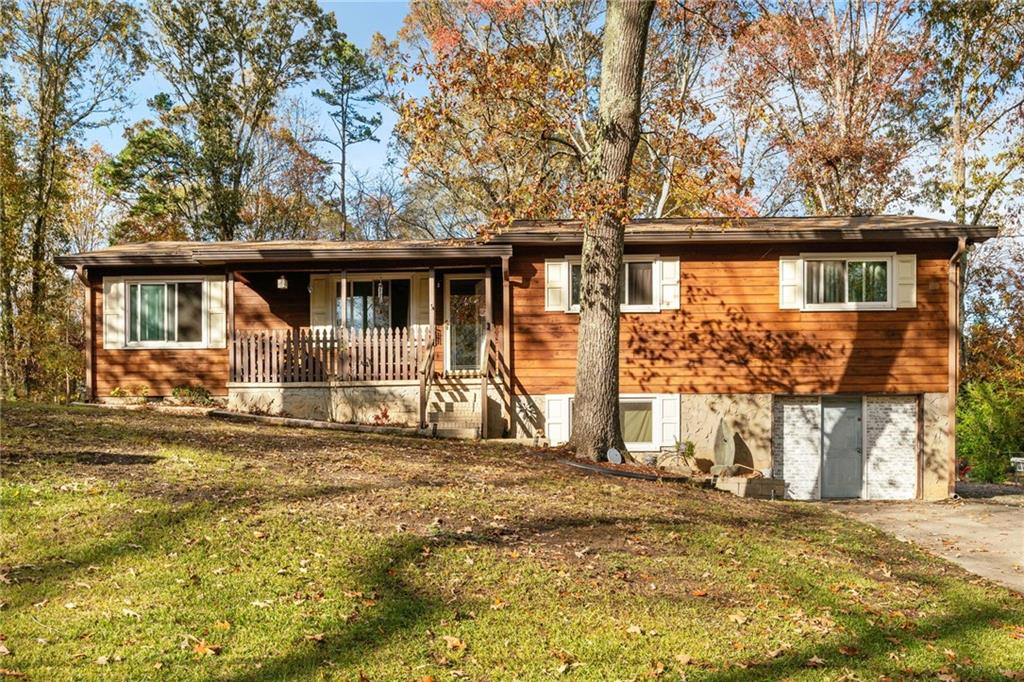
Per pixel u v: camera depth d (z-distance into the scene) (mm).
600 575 7762
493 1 29016
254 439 13211
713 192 16219
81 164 35375
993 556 10789
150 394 18953
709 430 17438
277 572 6992
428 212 40594
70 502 8367
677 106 16734
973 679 6156
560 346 17531
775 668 6016
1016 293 29844
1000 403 26656
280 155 39781
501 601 6891
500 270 19578
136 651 5406
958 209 29594
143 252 18344
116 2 31500
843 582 8398
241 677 5207
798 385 17406
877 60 29391
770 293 17484
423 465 12156
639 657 6008
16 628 5605
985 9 27953
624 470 13484
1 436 11266
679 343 17516
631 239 17062
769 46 29625
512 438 17141
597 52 30359
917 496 17484
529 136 17938
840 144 28844
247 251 17656
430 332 17953
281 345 17922
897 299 17375
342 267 18438
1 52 30078
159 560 7016
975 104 29719
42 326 31047
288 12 36281
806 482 17609
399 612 6465
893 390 17375
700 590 7613
